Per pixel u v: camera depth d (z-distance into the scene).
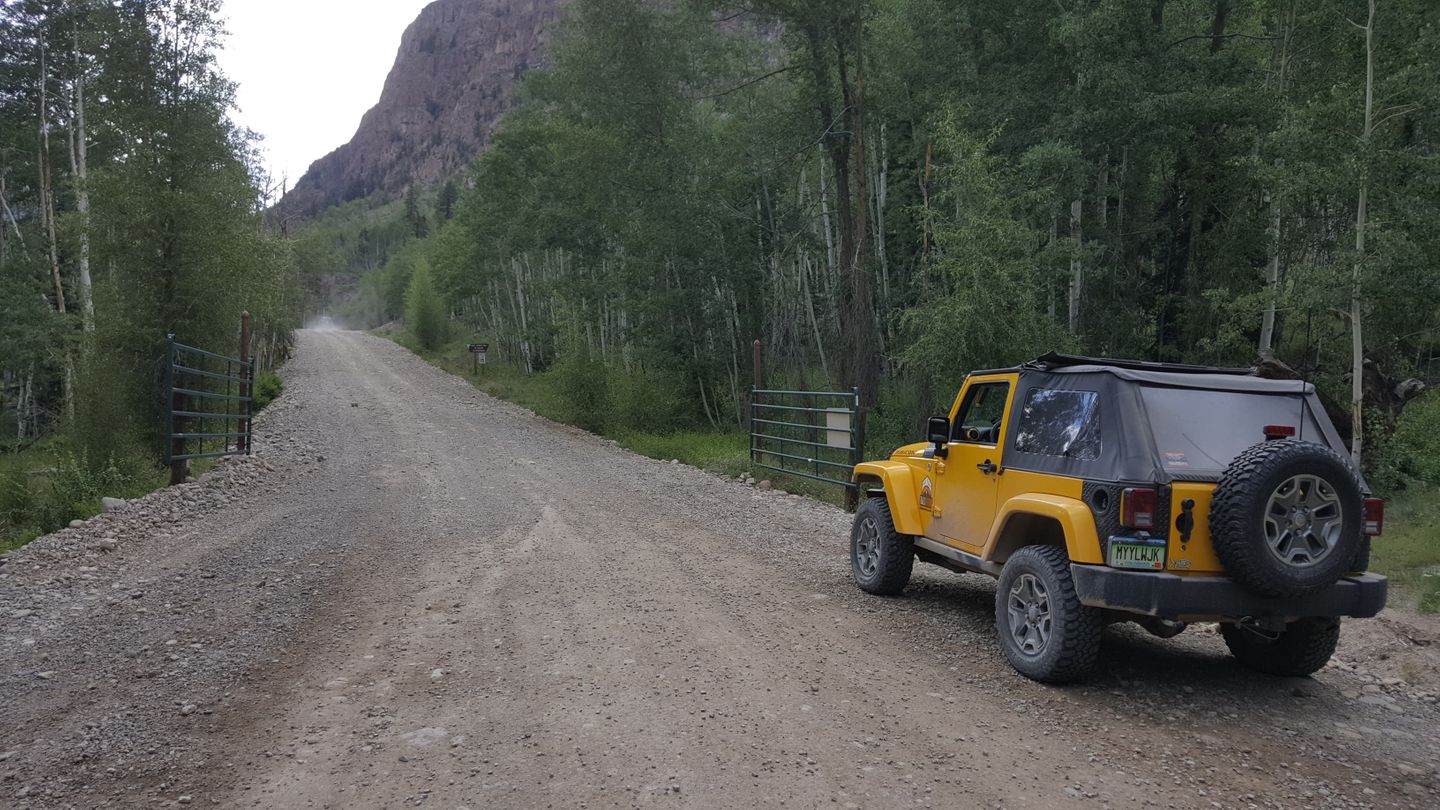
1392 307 13.27
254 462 15.20
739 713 4.59
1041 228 19.81
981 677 5.26
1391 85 12.99
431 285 69.19
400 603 6.75
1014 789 3.76
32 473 13.47
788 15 21.45
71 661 5.43
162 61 17.36
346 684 4.98
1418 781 3.98
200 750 4.11
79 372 13.45
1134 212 21.52
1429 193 13.10
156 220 16.62
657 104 26.45
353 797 3.62
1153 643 6.22
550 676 5.12
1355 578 4.79
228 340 18.06
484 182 40.34
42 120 30.84
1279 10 17.84
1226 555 4.52
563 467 16.27
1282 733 4.54
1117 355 19.78
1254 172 15.50
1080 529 4.84
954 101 19.25
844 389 21.97
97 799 3.62
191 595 7.00
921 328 16.47
